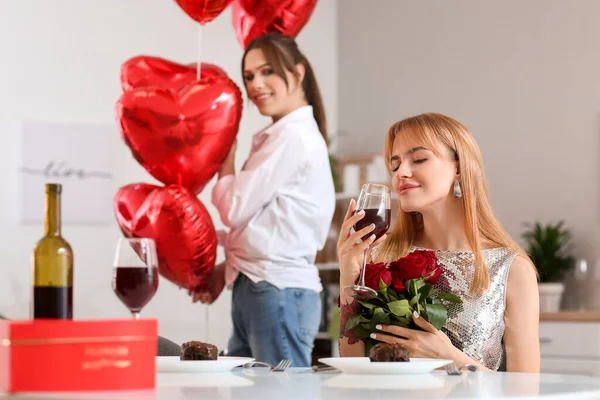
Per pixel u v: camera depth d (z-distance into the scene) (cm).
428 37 571
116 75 523
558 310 469
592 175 486
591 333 429
